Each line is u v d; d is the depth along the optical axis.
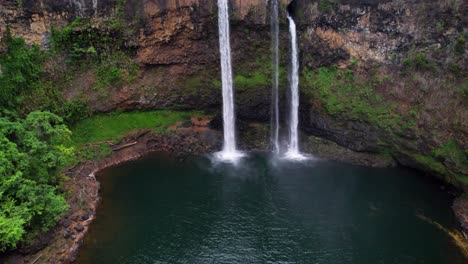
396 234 30.73
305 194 35.34
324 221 32.12
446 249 29.14
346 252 29.12
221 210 33.44
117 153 40.25
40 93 38.31
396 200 34.28
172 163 40.09
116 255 28.69
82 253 28.77
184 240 30.25
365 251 29.19
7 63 36.28
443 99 33.50
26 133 29.84
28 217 26.08
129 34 40.44
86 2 38.19
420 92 35.06
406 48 35.84
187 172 38.66
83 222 31.42
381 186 36.09
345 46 38.91
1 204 25.80
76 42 39.50
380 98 37.53
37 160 29.36
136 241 30.05
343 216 32.66
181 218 32.53
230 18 41.00
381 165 38.66
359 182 36.75
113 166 39.19
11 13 35.91
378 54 37.41
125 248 29.34
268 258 28.61
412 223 31.73
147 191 35.72
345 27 38.41
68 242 29.02
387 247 29.53
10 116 35.44
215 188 36.25
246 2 40.47
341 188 36.03
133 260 28.28
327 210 33.31
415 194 34.88
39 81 38.47
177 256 28.75
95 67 40.94
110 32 40.00
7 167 26.52
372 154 39.28
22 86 37.38
